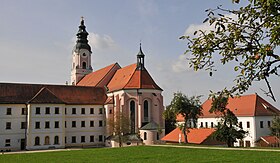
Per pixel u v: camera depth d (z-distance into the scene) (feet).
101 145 278.67
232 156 112.68
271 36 21.58
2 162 119.44
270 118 255.29
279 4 21.67
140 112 268.21
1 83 253.24
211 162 98.73
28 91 257.75
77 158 125.29
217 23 23.86
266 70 21.89
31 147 231.09
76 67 382.83
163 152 137.49
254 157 107.04
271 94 21.88
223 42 24.11
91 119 279.08
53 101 244.22
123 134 254.06
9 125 235.20
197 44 24.89
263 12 22.25
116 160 112.78
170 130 312.71
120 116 255.50
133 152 143.02
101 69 350.84
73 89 288.71
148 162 103.81
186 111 205.46
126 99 271.69
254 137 246.88
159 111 277.64
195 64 25.11
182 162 100.94
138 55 287.89
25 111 241.96
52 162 114.32
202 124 313.32
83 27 389.80
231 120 173.78
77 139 269.85
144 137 254.27
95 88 301.63
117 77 310.04
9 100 240.32
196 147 162.20
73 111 272.51
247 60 22.48
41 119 237.66
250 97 274.16
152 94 275.59
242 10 23.22
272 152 121.80
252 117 250.16
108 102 279.08
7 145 232.32
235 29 23.58
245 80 23.12
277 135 226.79
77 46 385.70
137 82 276.82
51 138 239.09
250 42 23.16
